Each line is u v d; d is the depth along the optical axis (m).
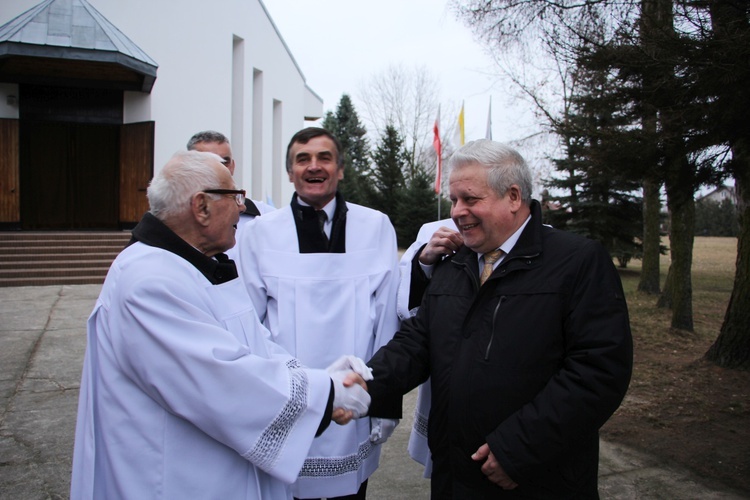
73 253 11.48
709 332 7.36
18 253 11.14
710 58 3.30
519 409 1.64
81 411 1.52
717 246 30.28
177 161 1.52
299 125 21.39
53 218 14.84
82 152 15.02
